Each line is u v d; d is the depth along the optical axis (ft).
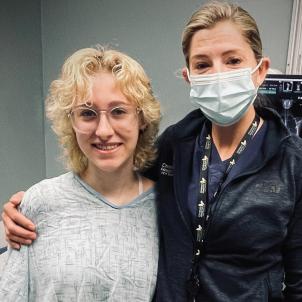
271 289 2.77
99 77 2.83
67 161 3.23
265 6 5.73
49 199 3.08
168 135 3.43
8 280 3.01
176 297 2.84
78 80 2.81
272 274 2.79
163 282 2.92
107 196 3.18
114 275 2.90
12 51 6.78
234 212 2.70
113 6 6.81
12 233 3.05
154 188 3.33
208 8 2.88
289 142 2.83
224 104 2.92
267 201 2.67
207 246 2.79
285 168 2.73
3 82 6.62
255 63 2.94
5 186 6.90
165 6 6.46
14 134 7.04
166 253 2.96
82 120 2.88
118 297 2.90
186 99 6.64
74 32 7.25
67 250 2.94
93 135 2.87
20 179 7.33
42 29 7.50
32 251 3.05
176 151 3.19
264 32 5.82
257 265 2.75
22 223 3.03
